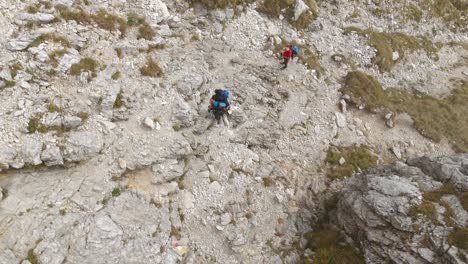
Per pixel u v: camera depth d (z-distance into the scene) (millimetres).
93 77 13977
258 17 22234
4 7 13461
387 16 28047
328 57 23469
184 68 17078
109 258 11117
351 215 14305
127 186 12805
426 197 13188
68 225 10922
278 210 15453
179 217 13547
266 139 17375
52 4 14656
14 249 9961
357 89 21922
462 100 25172
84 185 11906
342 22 25938
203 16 20406
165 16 18469
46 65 13008
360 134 20406
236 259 13625
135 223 12219
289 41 22562
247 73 19406
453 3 32594
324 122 19844
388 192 13547
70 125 12305
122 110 13898
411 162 16484
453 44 30578
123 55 15516
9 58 12492
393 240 12734
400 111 22672
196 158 15148
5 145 10953
